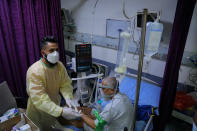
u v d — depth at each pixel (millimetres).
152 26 975
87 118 1426
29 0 2227
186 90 2291
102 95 1411
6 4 1983
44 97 1454
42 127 1873
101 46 3320
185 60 2254
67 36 4035
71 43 4008
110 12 2953
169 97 1987
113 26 2951
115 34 2969
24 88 2477
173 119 2482
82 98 2803
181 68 2316
